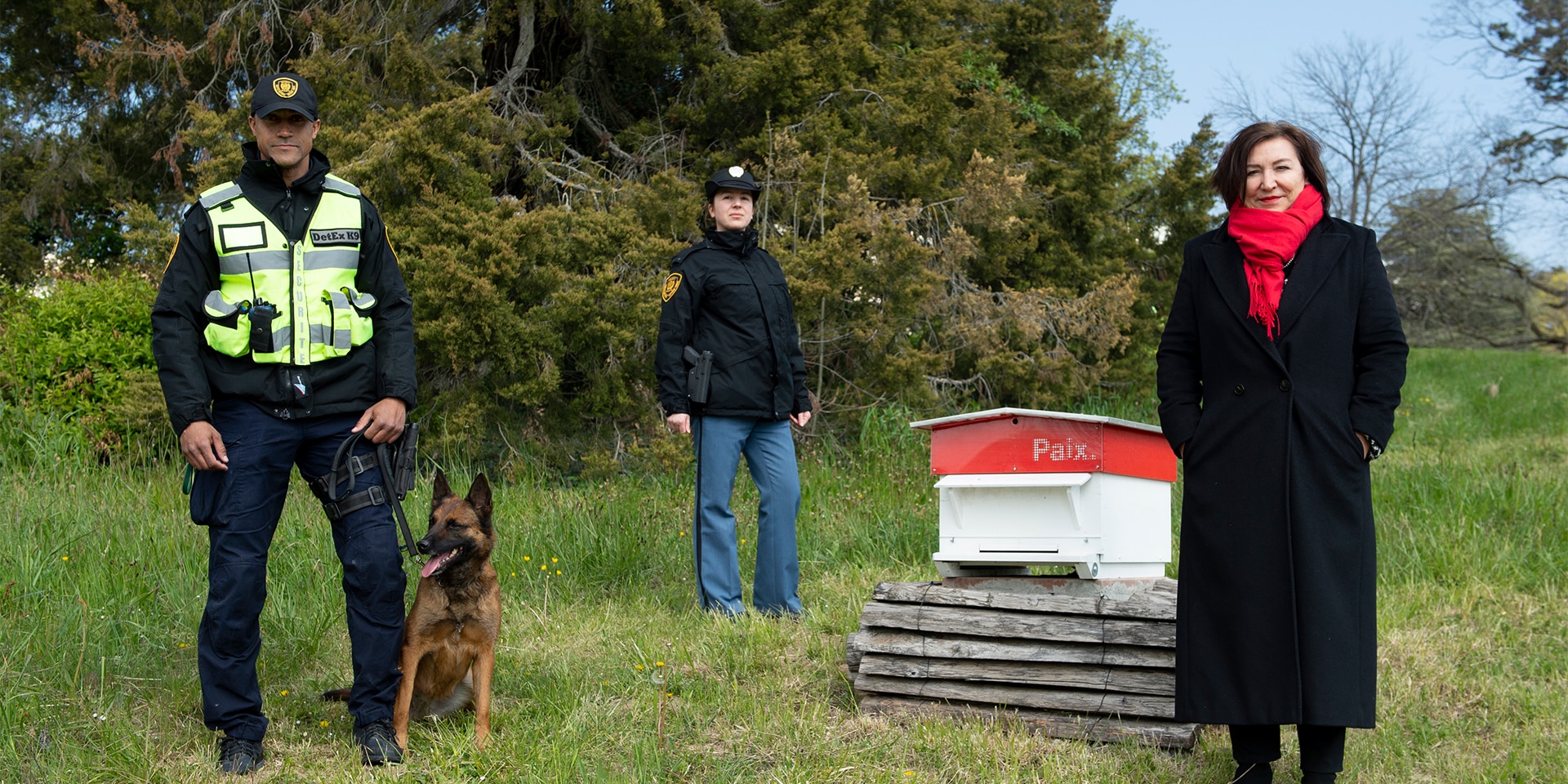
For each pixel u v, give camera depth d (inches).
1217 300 123.0
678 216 343.9
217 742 137.4
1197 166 485.7
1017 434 149.9
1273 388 117.9
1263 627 115.2
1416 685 162.1
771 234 368.8
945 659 151.2
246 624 131.3
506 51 404.8
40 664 157.9
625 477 305.4
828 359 371.2
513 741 136.5
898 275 342.3
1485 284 1053.8
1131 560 155.3
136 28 387.5
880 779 129.0
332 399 134.7
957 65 413.1
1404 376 117.7
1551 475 293.9
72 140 469.1
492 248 297.3
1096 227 464.4
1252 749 121.5
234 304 130.6
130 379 315.9
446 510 143.1
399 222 303.9
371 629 135.6
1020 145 466.3
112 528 220.1
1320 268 119.4
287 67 390.6
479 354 298.7
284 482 135.2
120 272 386.3
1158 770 130.6
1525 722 149.4
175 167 404.5
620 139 402.0
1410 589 210.5
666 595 220.2
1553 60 926.4
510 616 203.0
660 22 362.9
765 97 380.2
